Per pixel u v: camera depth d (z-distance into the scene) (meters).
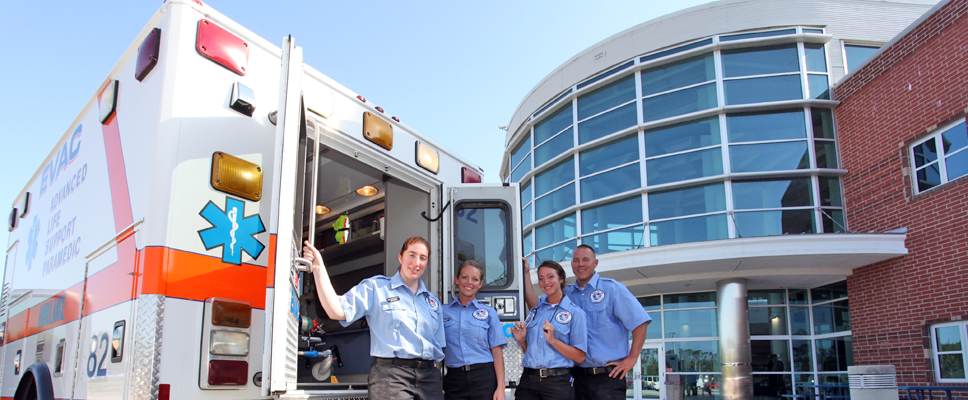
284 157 2.64
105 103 3.39
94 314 3.00
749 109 11.73
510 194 4.75
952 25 9.20
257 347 2.86
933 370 9.16
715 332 11.95
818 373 11.30
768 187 11.32
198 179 2.77
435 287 4.49
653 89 12.84
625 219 12.39
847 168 11.24
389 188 4.95
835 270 10.68
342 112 3.72
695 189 11.72
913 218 9.70
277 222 2.58
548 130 14.93
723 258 9.85
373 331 3.17
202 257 2.71
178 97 2.78
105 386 2.68
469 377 3.59
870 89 10.81
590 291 4.02
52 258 3.95
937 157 9.41
